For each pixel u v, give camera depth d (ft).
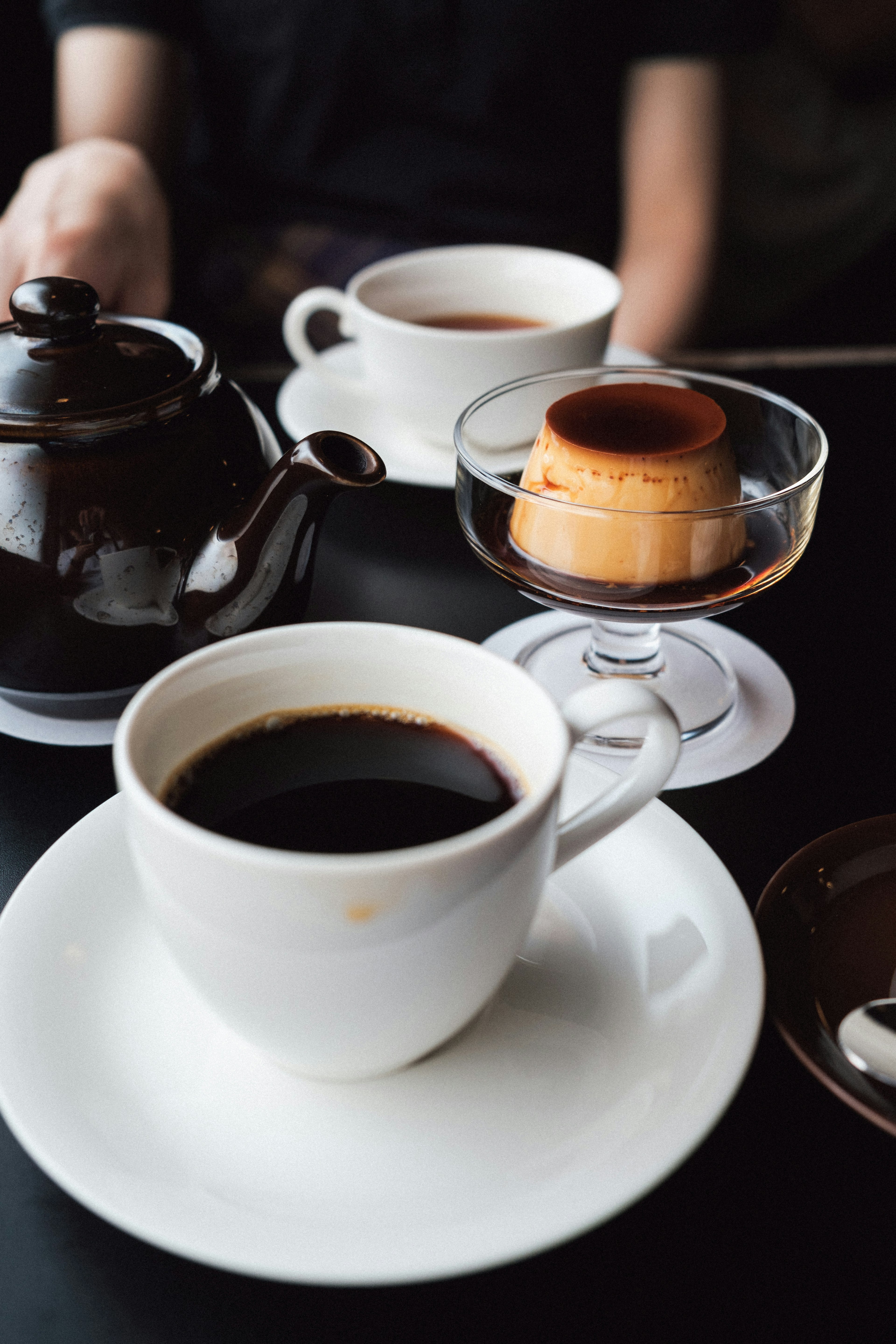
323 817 1.05
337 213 3.11
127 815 1.01
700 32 3.01
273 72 3.01
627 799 1.08
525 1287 1.01
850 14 5.15
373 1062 1.04
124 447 1.29
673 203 3.01
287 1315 1.00
